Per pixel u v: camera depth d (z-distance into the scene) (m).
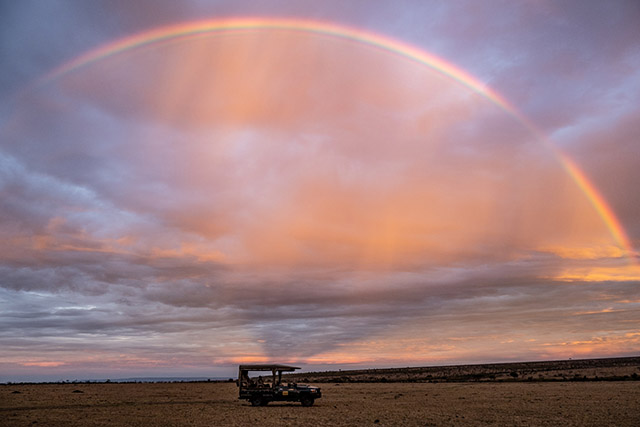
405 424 34.38
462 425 33.59
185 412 44.72
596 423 33.50
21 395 74.44
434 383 122.81
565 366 189.88
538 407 46.19
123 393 84.19
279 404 54.34
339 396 70.25
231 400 63.34
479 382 118.94
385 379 160.38
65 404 56.06
